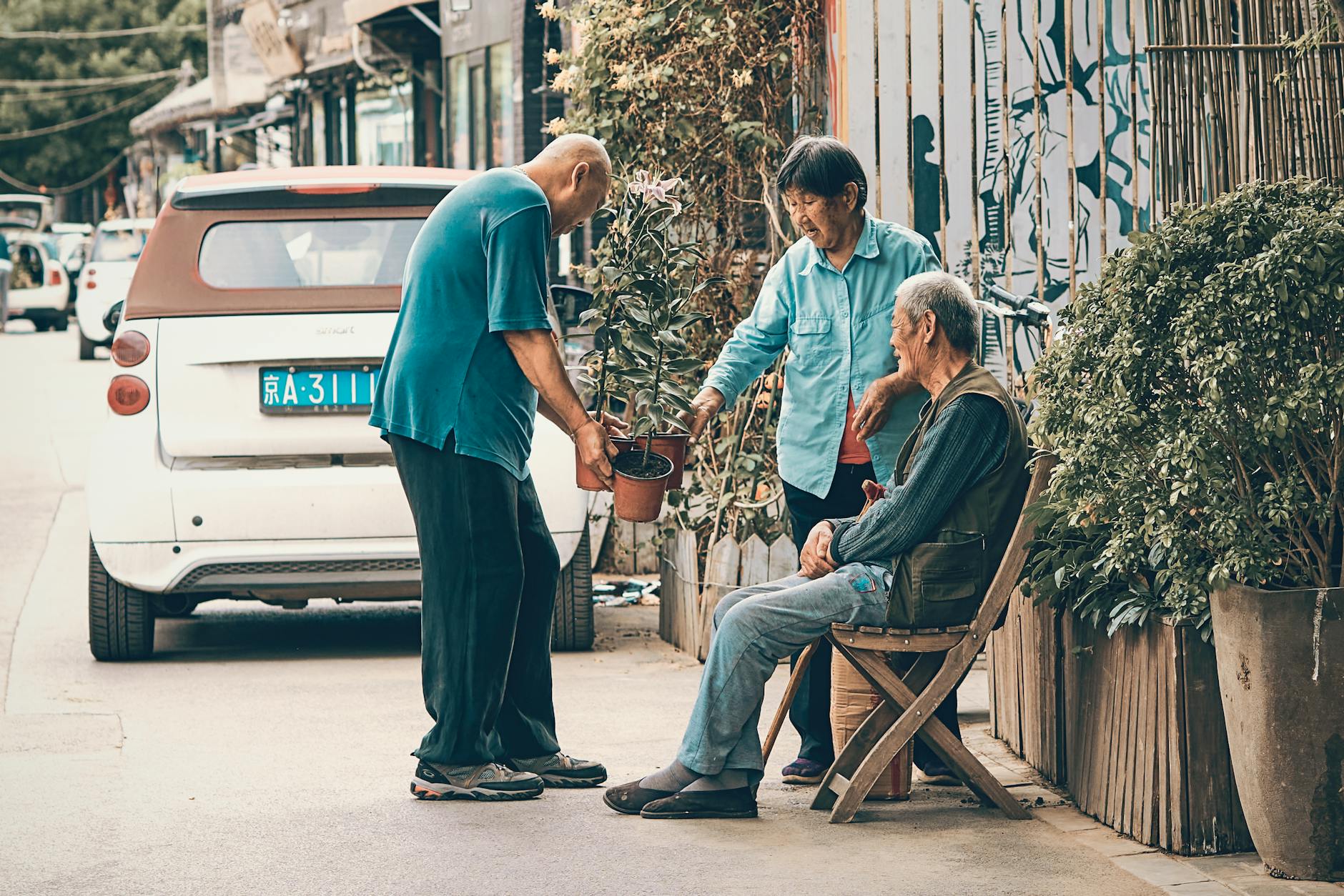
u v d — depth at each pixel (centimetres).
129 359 726
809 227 557
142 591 749
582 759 588
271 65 2803
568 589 772
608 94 918
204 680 725
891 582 505
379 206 752
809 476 570
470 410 521
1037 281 867
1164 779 471
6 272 3719
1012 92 938
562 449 756
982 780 514
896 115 913
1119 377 448
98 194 6825
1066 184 949
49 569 1027
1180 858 466
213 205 743
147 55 6588
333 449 728
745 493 805
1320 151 707
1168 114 733
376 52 2317
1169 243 444
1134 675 485
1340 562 449
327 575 729
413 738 620
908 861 470
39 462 1547
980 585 505
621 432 561
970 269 937
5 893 445
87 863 470
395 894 443
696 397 581
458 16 2019
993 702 620
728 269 912
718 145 916
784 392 582
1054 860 470
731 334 908
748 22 909
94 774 567
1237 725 442
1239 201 445
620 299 552
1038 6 825
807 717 562
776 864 467
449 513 525
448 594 531
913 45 919
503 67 1892
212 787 552
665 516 844
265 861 471
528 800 536
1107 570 474
